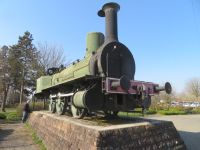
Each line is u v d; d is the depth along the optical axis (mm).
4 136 14859
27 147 11688
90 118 10523
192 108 40875
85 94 9023
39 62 41031
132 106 9406
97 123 8594
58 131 9844
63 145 8750
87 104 8984
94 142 6754
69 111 12711
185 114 33500
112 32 10156
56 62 40500
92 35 11250
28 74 53281
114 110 9508
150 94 8906
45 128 12336
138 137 7684
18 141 13203
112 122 8977
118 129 7277
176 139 8984
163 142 8414
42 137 12500
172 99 60344
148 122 8891
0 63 54250
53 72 18281
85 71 10344
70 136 8398
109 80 8531
